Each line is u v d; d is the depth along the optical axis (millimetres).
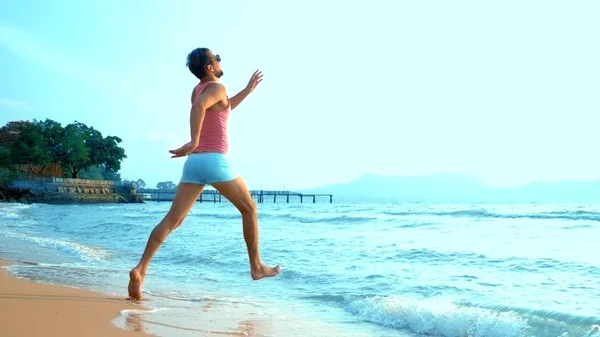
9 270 7156
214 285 7125
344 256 10406
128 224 17562
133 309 4836
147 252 5188
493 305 5332
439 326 4871
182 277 7766
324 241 13742
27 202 73812
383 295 6219
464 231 18891
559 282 7504
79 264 8453
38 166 84562
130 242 12812
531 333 4504
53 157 83500
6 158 78562
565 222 24812
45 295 5172
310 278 7785
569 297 6367
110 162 91000
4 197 73562
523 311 5031
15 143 80688
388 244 13039
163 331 4082
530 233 18094
